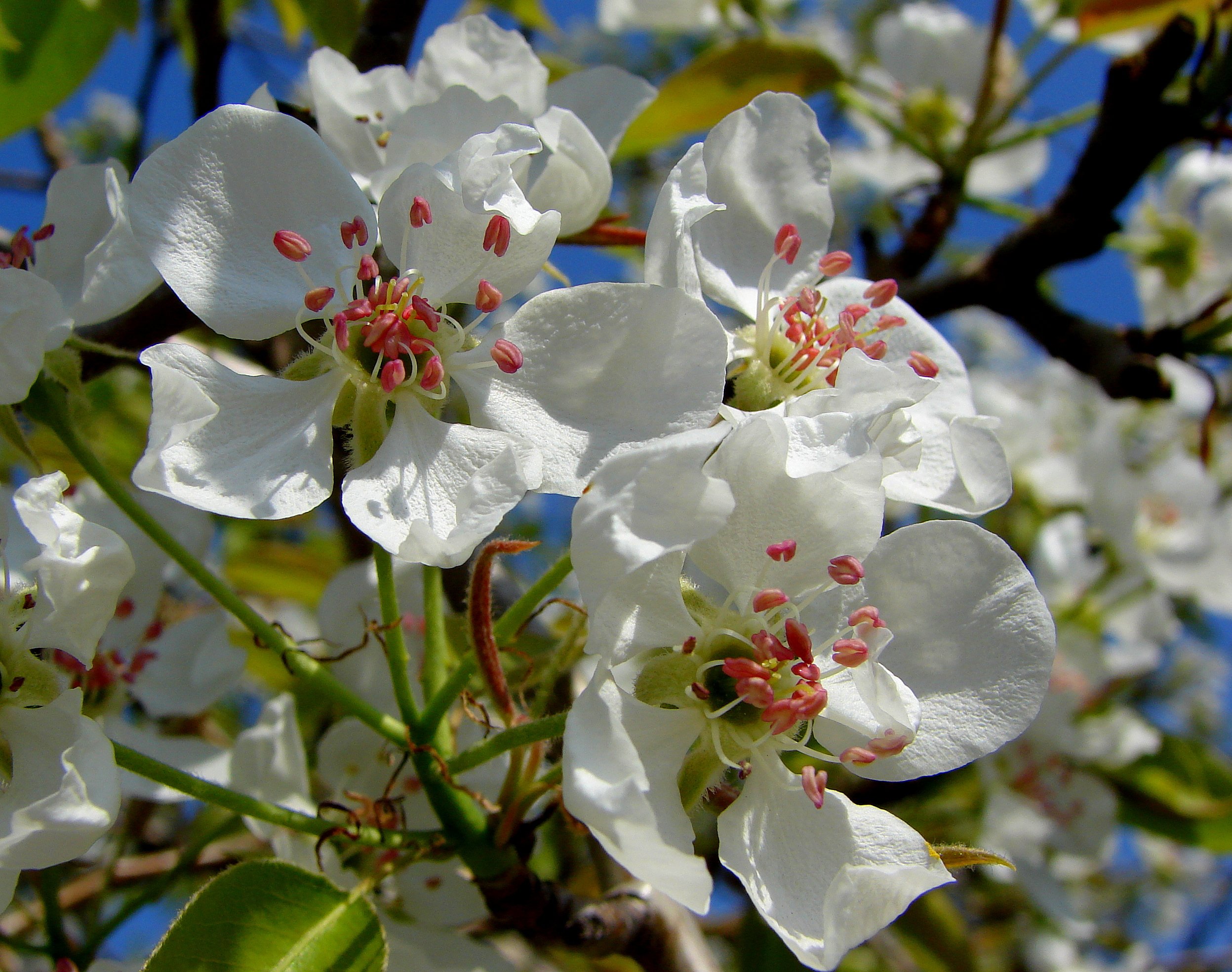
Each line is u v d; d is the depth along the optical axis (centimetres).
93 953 8
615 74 9
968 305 12
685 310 6
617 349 7
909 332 8
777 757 7
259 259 7
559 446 7
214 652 10
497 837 7
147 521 7
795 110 8
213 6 11
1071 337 12
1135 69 11
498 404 7
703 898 5
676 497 6
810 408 6
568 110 8
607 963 11
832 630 7
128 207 7
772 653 6
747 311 8
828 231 8
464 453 7
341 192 7
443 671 7
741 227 8
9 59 9
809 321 8
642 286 7
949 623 7
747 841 6
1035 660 7
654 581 6
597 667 6
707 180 8
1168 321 12
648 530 6
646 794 6
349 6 11
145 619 9
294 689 11
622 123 9
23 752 6
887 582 7
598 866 10
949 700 7
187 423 6
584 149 8
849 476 6
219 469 6
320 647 10
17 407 8
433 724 7
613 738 6
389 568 7
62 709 6
